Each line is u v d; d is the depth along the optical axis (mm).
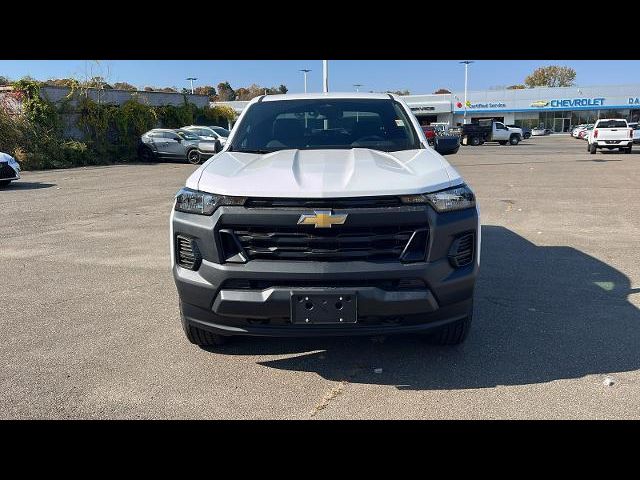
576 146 36719
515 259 6297
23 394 3256
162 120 33000
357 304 3035
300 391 3264
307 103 4832
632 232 7734
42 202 11969
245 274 3094
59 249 7230
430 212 3107
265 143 4371
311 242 3062
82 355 3807
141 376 3479
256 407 3088
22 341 4070
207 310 3273
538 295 4977
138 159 28109
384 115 4629
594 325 4219
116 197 12805
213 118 37938
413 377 3414
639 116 65500
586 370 3465
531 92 66688
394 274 3061
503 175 16438
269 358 3725
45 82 24516
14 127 22594
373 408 3057
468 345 3879
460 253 3246
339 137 4371
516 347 3834
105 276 5852
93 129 26609
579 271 5758
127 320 4496
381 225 3047
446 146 4430
